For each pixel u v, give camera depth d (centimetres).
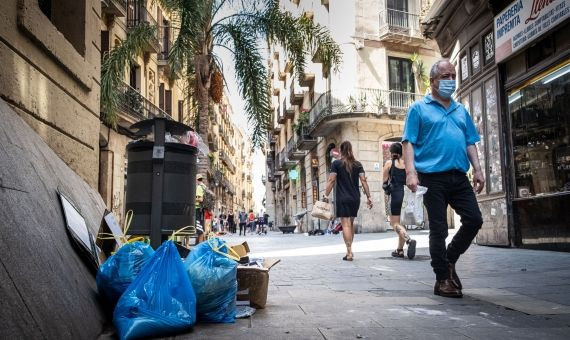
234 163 7719
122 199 1838
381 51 2419
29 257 221
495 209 917
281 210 4769
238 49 1200
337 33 2508
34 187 287
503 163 886
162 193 442
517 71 858
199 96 1198
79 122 500
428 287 445
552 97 762
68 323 223
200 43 1191
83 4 522
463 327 281
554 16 714
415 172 399
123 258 292
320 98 2611
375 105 2362
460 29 1059
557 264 578
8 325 172
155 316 256
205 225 1209
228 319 297
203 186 1148
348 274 556
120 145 1809
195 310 279
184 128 469
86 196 457
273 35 1220
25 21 355
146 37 1205
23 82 363
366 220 2303
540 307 336
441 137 394
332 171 757
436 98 411
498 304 350
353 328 280
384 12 2406
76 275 275
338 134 2492
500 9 888
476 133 414
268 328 282
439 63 407
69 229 306
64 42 442
